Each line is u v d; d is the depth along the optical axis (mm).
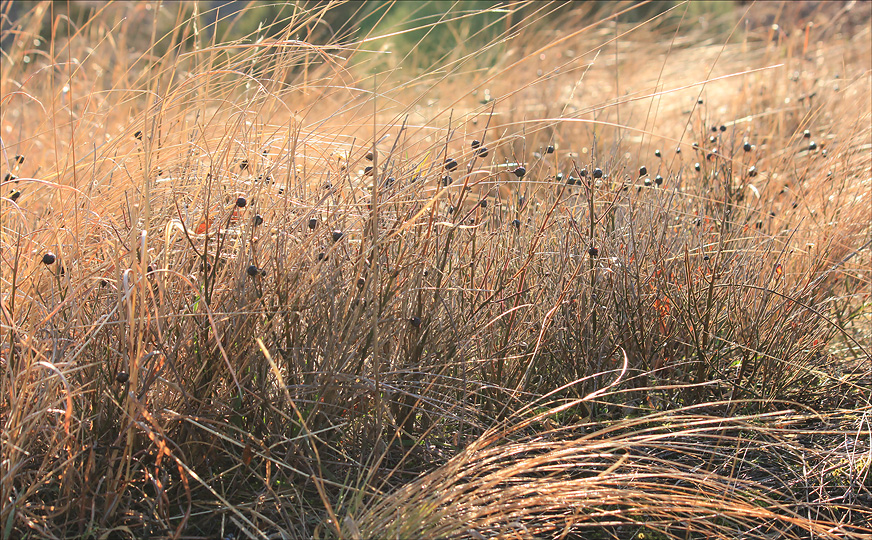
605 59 7711
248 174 4723
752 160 5285
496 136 5477
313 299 4586
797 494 4578
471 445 4516
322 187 4699
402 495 4480
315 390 4566
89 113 4941
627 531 4531
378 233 4617
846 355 4848
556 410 4535
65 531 4449
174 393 4539
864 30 7961
